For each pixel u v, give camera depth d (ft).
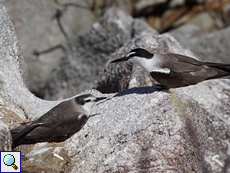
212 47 68.90
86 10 75.87
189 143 26.16
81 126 30.22
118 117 30.35
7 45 37.45
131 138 26.53
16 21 67.82
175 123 25.99
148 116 27.73
